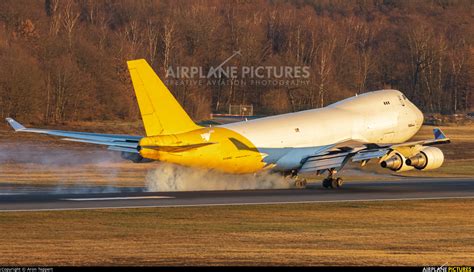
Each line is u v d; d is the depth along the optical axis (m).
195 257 87.62
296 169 156.75
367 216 118.00
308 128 157.25
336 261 85.62
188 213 118.94
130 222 110.69
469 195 143.62
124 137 145.38
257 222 111.81
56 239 98.25
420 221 113.94
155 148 138.50
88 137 144.38
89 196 138.75
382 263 84.62
